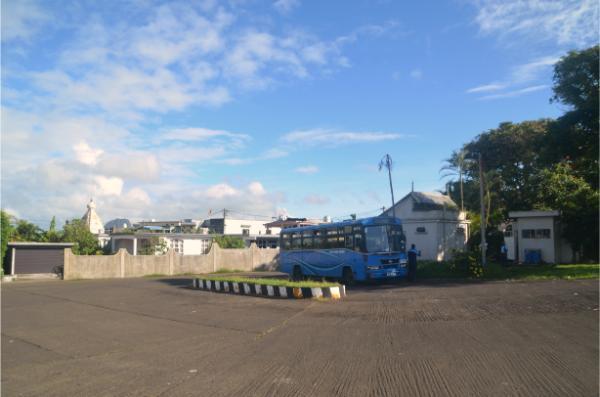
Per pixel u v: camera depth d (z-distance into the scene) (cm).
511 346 811
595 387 584
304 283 1841
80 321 1333
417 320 1117
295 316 1282
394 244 2205
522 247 3359
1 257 3052
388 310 1300
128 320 1323
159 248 4153
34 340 1069
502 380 623
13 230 3356
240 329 1112
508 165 4178
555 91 2575
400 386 617
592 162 2917
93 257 3281
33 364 835
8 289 2477
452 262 2492
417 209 3403
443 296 1536
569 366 677
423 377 652
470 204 4000
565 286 1630
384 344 877
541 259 3219
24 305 1764
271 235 5066
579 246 3244
